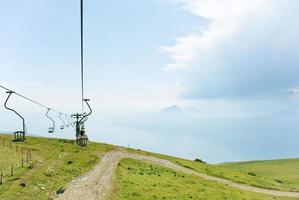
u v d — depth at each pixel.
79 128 84.56
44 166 73.44
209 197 64.38
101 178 71.06
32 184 54.84
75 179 66.62
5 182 53.44
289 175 152.38
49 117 87.25
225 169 141.00
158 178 81.06
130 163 106.19
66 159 90.06
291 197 98.06
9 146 98.88
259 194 92.62
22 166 69.06
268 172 163.38
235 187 99.81
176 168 114.94
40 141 124.44
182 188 70.31
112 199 53.41
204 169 126.00
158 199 56.53
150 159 125.31
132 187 64.00
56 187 56.62
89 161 94.56
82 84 50.38
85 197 52.75
